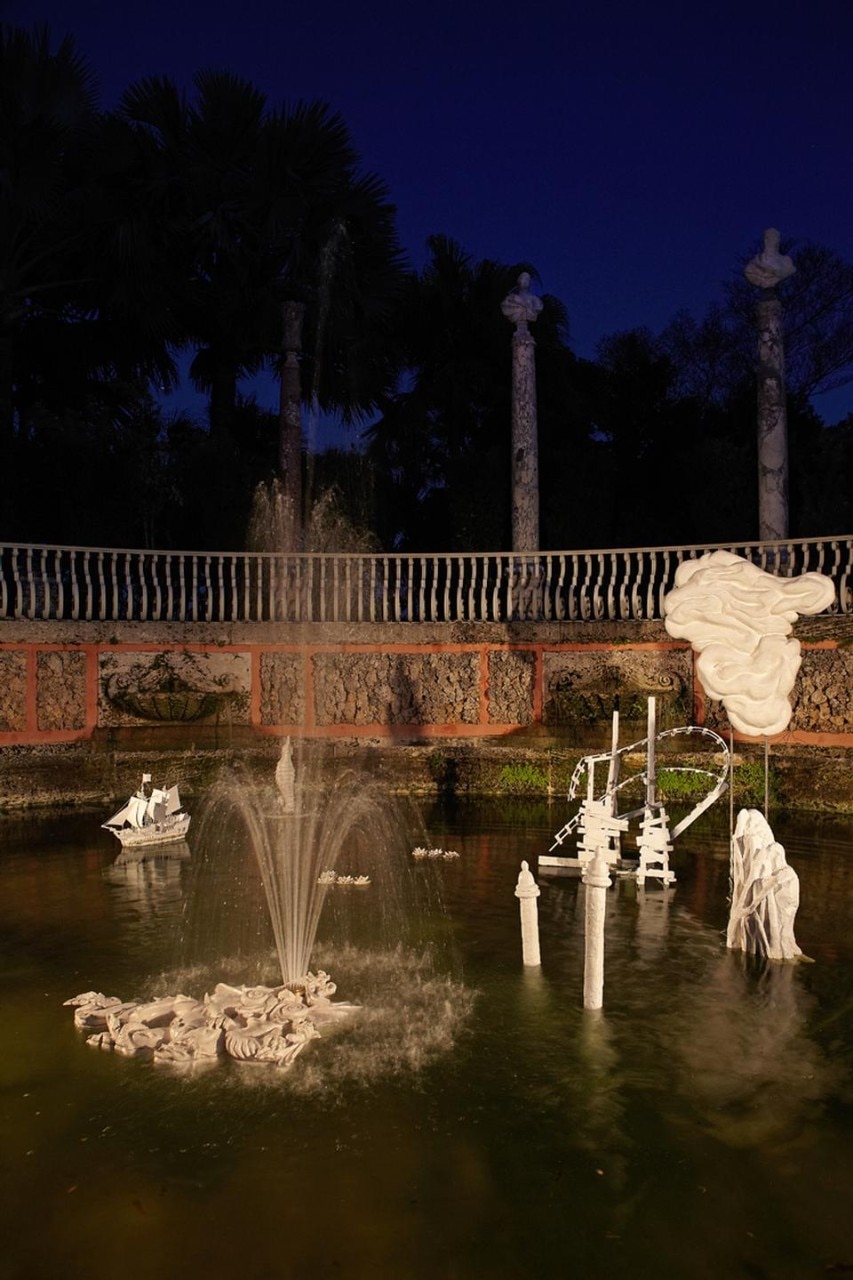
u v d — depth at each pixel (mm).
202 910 8609
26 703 14406
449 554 15805
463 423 24078
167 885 9484
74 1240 4023
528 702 15484
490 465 21484
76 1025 6066
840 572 20312
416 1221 4141
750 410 24719
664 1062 5586
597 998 6340
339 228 19328
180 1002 6176
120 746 14578
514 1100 5141
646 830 9508
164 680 15086
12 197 18094
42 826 12367
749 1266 3895
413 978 6922
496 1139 4770
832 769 12867
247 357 22531
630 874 9734
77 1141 4750
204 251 19594
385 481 23531
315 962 7254
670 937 7840
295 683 15594
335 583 15773
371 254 20266
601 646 15070
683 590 7926
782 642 7750
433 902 8883
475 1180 4438
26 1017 6238
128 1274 3830
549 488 22969
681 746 14344
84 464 19219
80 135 18859
